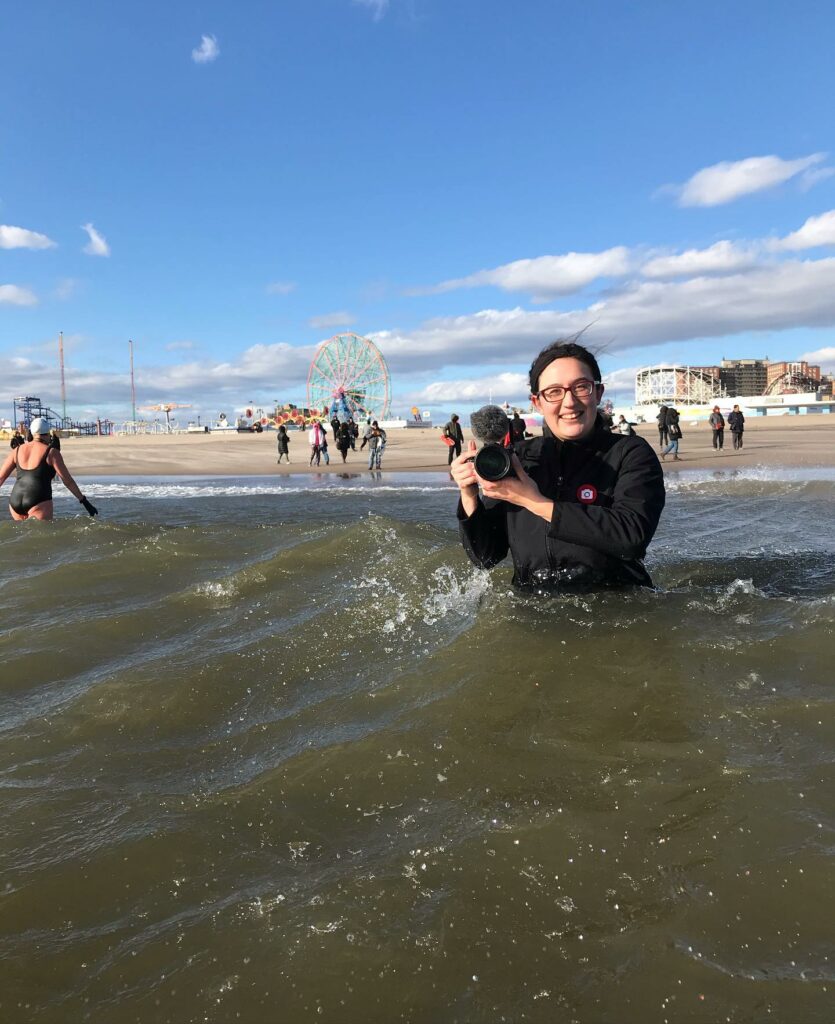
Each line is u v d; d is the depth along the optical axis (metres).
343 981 1.21
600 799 1.73
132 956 1.30
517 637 2.83
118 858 1.61
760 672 2.46
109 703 2.57
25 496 8.09
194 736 2.30
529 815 1.67
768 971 1.20
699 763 1.87
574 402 2.93
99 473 24.27
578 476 3.02
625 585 3.27
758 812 1.62
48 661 3.15
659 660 2.56
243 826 1.72
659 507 2.89
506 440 2.97
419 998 1.17
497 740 2.07
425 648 2.96
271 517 10.18
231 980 1.23
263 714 2.44
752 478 13.23
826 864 1.43
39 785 1.99
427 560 4.53
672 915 1.33
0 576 4.97
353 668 2.81
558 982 1.19
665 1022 1.11
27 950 1.33
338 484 17.31
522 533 3.19
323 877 1.49
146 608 3.96
